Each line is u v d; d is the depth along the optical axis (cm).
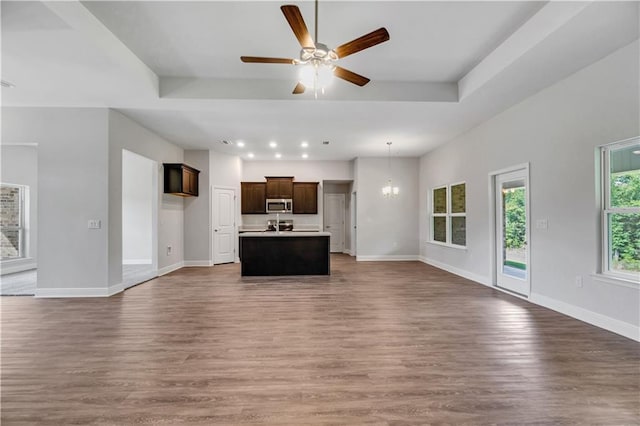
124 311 389
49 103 439
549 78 363
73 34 275
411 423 180
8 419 184
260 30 309
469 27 306
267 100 422
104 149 455
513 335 308
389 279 586
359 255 845
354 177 887
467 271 597
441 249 713
